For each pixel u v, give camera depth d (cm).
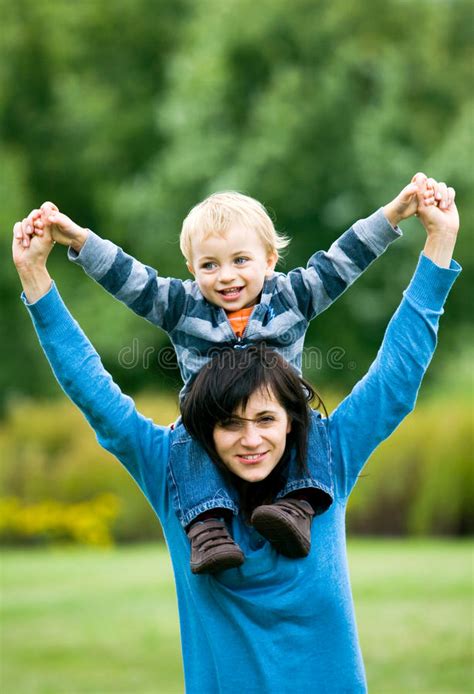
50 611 1411
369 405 497
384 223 514
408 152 3675
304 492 488
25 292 487
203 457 489
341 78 3650
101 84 4381
